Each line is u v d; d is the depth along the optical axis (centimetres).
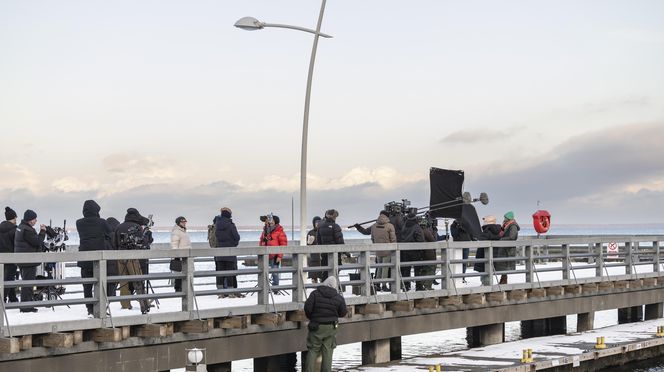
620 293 3903
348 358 3581
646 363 3297
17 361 1977
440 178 3303
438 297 3002
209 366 2525
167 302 2697
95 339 2100
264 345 2522
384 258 3089
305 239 3150
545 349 3131
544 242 3488
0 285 1917
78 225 2397
